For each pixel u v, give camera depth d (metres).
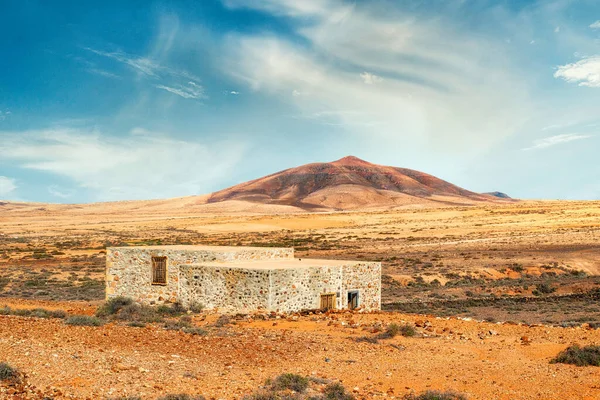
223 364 15.40
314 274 28.02
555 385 13.31
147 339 17.89
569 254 68.69
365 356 16.47
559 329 20.38
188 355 16.17
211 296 28.28
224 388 13.01
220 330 20.36
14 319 20.55
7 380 12.09
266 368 15.12
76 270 63.44
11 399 11.09
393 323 21.38
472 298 47.22
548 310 38.62
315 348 17.47
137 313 25.28
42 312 25.02
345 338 19.02
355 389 13.12
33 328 18.67
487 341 18.47
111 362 14.63
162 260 31.23
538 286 51.03
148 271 31.67
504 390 13.09
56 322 20.44
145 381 13.16
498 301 44.59
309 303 27.75
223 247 35.94
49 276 58.38
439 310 39.75
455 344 18.06
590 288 49.03
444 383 13.71
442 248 80.25
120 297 28.72
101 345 16.73
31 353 14.64
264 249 33.94
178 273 30.33
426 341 18.61
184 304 29.59
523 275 59.50
